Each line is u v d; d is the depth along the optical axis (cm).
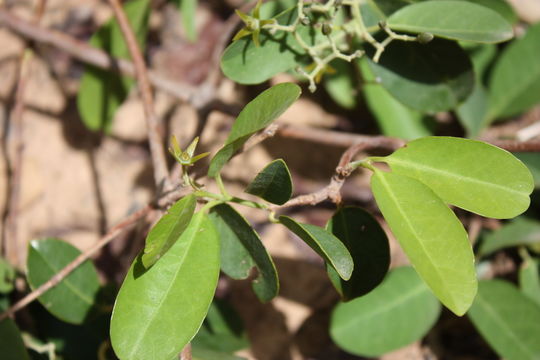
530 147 42
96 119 54
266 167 36
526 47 54
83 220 56
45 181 57
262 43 42
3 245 55
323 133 49
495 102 55
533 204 54
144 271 37
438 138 38
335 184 38
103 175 57
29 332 51
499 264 55
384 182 37
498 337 50
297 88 35
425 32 41
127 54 54
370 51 44
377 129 57
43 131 58
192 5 52
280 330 54
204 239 38
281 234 55
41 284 44
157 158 45
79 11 60
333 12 43
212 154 56
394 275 50
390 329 49
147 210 43
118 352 36
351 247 39
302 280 55
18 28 53
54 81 59
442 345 55
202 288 37
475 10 41
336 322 49
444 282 35
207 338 48
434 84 44
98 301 46
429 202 36
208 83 52
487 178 37
